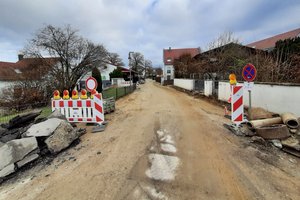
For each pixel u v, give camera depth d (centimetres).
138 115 947
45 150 482
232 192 313
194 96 1802
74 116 780
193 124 738
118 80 4212
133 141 565
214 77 1994
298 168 391
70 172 395
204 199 297
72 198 308
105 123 787
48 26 2144
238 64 1548
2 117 916
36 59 2038
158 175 370
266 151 472
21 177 384
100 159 451
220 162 419
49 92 1795
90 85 741
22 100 1490
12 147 416
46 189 337
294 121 546
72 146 541
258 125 571
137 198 302
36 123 583
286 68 1030
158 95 2023
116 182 349
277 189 321
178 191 318
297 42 1310
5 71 2525
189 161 425
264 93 823
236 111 617
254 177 358
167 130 664
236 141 545
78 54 2347
